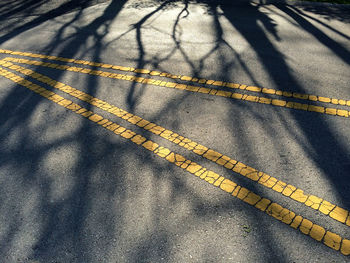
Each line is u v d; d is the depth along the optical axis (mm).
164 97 5602
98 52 7348
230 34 7891
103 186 3953
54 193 3898
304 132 4648
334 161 4145
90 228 3469
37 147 4645
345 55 6719
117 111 5312
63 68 6762
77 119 5180
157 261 3133
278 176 3969
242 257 3133
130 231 3414
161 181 3982
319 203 3613
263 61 6598
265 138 4566
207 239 3301
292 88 5676
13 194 3912
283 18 8773
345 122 4812
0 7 10461
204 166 4168
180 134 4727
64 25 8953
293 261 3080
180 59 6824
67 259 3193
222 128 4797
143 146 4547
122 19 9180
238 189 3830
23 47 7797
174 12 9555
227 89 5734
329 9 9352
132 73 6410
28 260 3201
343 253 3131
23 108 5539
